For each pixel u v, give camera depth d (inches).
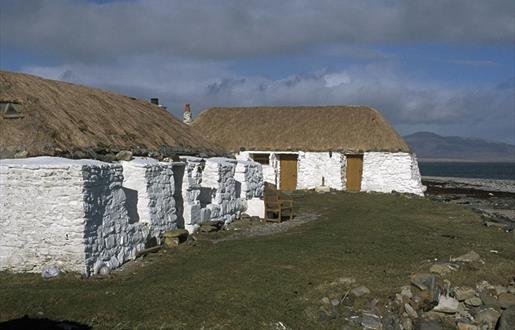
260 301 387.9
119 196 505.4
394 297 418.3
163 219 578.6
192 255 529.0
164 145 674.2
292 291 410.9
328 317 379.9
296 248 546.6
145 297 387.2
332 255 515.2
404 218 794.2
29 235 448.1
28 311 358.9
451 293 443.2
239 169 784.9
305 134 1278.3
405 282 441.7
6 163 454.3
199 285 416.5
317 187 1192.8
